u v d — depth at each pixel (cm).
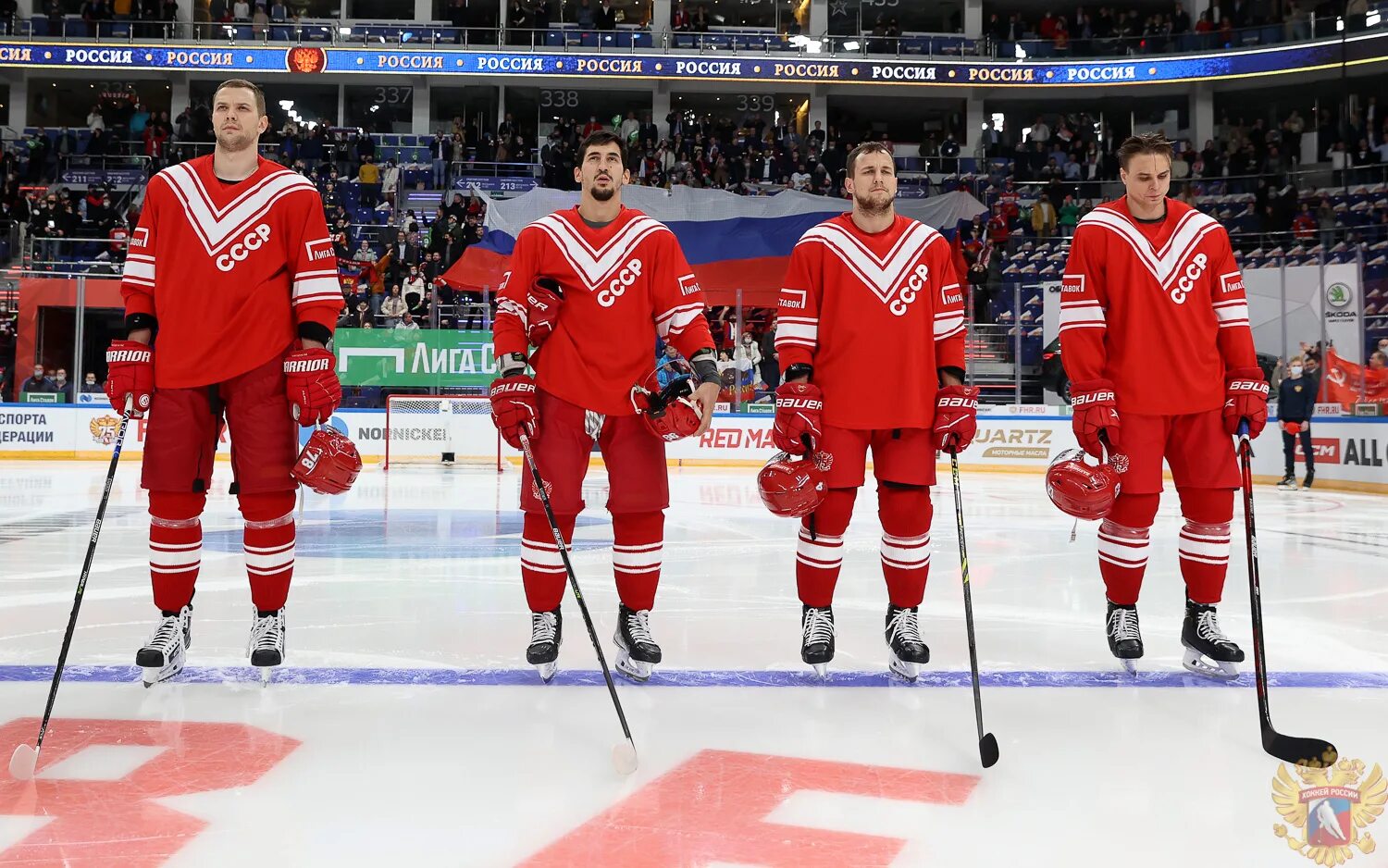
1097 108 2559
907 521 314
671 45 2405
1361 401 1343
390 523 747
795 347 321
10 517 761
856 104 2631
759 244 1652
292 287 308
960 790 214
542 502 291
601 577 507
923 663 324
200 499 303
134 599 433
